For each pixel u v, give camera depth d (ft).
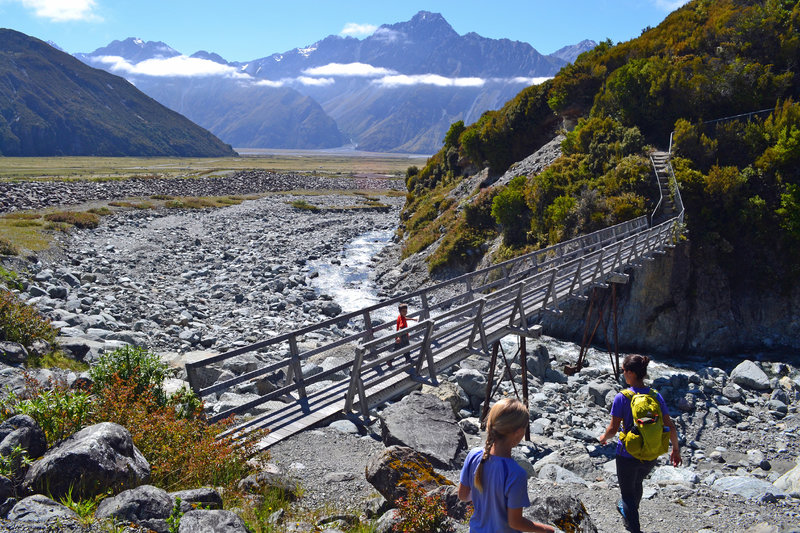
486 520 12.64
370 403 37.86
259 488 24.72
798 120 98.48
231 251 150.92
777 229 88.58
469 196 148.87
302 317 92.99
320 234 190.90
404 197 359.25
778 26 126.00
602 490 30.76
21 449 19.35
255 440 29.27
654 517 27.84
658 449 21.95
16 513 15.75
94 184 264.93
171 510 17.69
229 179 372.99
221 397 46.29
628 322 84.58
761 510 30.50
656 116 118.83
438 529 19.80
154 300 95.04
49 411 23.75
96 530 15.78
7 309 49.03
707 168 100.48
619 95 123.34
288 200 289.33
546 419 53.52
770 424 58.29
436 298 112.37
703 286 84.94
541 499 21.74
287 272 130.62
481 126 165.48
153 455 24.44
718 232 88.89
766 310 86.38
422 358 40.32
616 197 98.58
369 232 206.08
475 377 56.70
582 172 109.81
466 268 118.93
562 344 82.43
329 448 31.83
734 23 132.87
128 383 30.37
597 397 61.46
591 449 47.73
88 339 60.29
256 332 80.38
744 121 108.47
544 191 108.88
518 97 154.30
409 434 31.40
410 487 22.99
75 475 18.65
